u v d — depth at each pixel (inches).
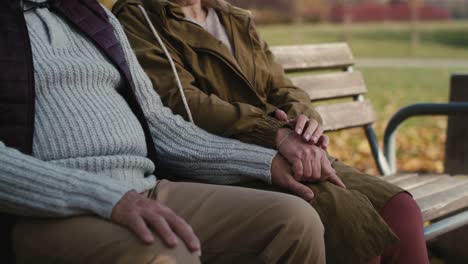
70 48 71.3
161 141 79.5
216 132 82.4
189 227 58.4
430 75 535.2
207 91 88.7
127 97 76.3
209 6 94.9
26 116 63.6
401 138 253.6
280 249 63.5
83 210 58.9
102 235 57.3
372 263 70.9
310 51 125.8
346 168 85.0
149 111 79.1
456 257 127.8
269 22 1444.4
